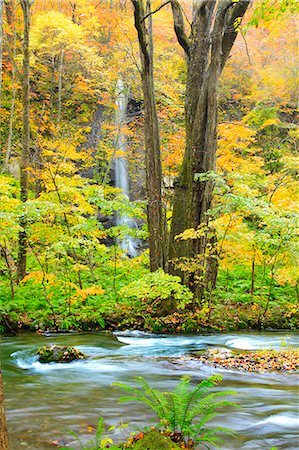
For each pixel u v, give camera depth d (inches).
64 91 1064.8
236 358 379.6
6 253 596.4
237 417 226.5
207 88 555.8
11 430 204.1
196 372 333.4
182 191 587.5
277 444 192.1
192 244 559.5
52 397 262.1
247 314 582.9
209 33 583.8
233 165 678.5
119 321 546.9
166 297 530.9
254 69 1061.8
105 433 199.8
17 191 648.4
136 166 1053.8
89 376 319.3
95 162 1015.6
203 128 563.5
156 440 159.6
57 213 581.0
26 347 423.2
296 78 992.9
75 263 605.6
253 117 951.6
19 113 1000.2
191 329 529.0
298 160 660.7
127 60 887.1
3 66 945.5
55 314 545.3
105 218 978.1
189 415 182.2
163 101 830.5
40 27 826.2
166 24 914.1
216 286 678.5
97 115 1088.8
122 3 1033.5
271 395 268.8
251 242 542.0
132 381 305.3
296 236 551.5
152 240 583.5
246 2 553.3
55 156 675.4
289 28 967.0
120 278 695.1
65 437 195.5
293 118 1098.7
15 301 563.5
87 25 892.0
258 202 522.0
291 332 548.4
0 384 135.9
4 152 951.0
